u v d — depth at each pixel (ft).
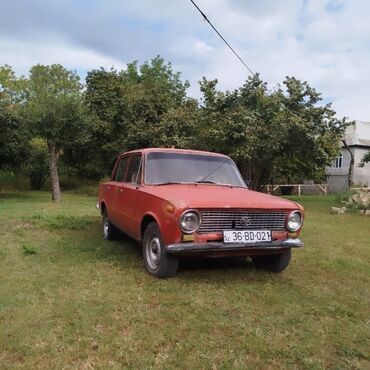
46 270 16.37
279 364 9.39
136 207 17.26
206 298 13.44
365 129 90.74
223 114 50.83
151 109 62.80
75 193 76.43
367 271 18.02
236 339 10.52
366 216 40.29
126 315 11.82
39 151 85.71
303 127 47.78
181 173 18.02
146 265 16.19
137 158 19.33
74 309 12.11
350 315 12.55
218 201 14.51
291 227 15.65
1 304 12.39
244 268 17.51
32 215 33.45
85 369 8.90
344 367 9.38
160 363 9.21
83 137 54.95
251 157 49.93
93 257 18.65
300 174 62.64
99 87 69.15
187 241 14.02
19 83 104.22
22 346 9.76
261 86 52.54
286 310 12.63
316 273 17.39
